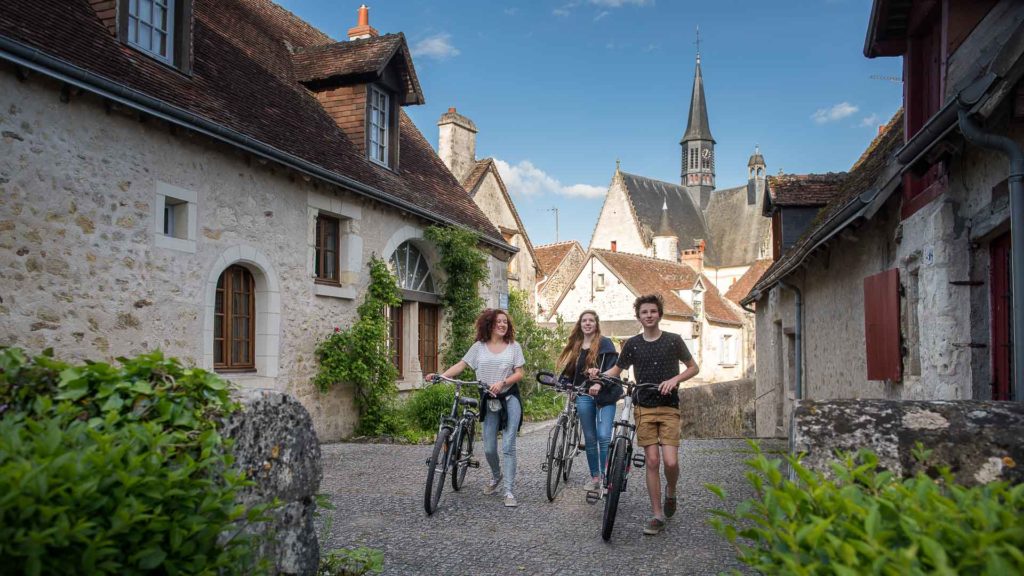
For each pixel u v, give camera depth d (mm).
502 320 6391
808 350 11648
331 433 10812
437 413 11492
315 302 10430
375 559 4047
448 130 21656
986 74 4359
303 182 10180
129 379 2756
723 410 19688
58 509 1922
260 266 9359
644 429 5289
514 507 6141
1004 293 5375
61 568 2012
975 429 2727
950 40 5848
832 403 2957
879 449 2758
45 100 6645
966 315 5602
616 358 6508
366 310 11328
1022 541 1602
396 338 12844
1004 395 5340
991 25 5754
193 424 2705
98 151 7152
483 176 21688
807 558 1806
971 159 5535
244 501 2971
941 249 5707
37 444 2129
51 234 6684
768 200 13781
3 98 6289
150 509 2254
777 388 14562
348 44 12781
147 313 7688
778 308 14227
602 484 6484
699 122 78438
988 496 1884
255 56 11609
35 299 6539
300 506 3438
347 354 10758
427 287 13820
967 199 5641
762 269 52031
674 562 4598
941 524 1671
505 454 6254
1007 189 4926
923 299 6168
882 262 7801
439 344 13883
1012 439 2676
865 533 1748
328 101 12539
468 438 6723
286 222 9852
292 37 13789
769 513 2004
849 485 1991
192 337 8266
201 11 11102
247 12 12828
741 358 42844
